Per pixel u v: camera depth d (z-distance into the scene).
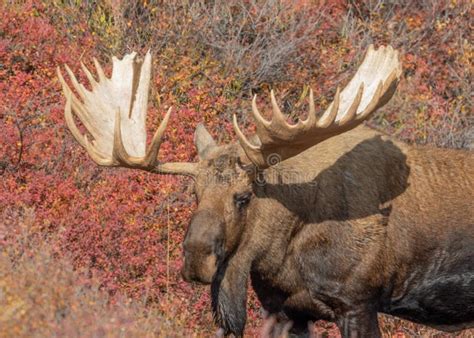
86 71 22.45
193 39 31.34
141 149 21.83
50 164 26.03
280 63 31.39
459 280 21.95
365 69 22.64
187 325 23.14
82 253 23.88
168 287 23.75
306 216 21.08
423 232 21.72
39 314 17.30
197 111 28.73
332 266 21.16
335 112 19.64
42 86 28.47
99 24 31.22
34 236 21.41
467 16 35.34
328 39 33.56
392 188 21.64
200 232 19.34
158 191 25.81
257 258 21.00
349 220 21.12
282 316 22.00
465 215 21.95
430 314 22.39
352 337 21.34
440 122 31.77
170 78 29.53
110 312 17.95
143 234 24.78
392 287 21.83
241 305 20.81
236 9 32.88
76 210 24.61
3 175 25.64
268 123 19.77
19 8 30.97
